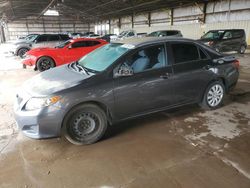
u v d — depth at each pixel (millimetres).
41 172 2301
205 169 2312
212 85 3771
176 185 2086
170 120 3516
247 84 5766
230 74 3920
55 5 28312
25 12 32156
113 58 2990
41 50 8133
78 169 2344
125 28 31562
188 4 19391
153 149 2705
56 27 40125
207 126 3299
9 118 3688
